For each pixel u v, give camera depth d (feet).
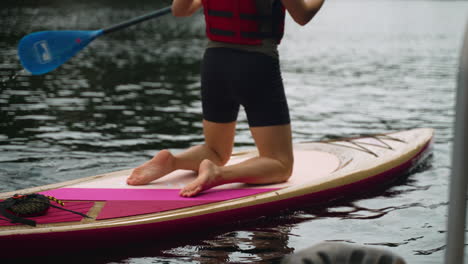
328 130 19.92
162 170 11.70
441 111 23.67
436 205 12.23
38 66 12.08
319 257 3.26
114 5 84.79
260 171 11.51
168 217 9.89
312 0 10.96
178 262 9.08
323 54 45.44
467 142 3.43
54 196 10.64
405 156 14.32
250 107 11.42
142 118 20.76
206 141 12.34
